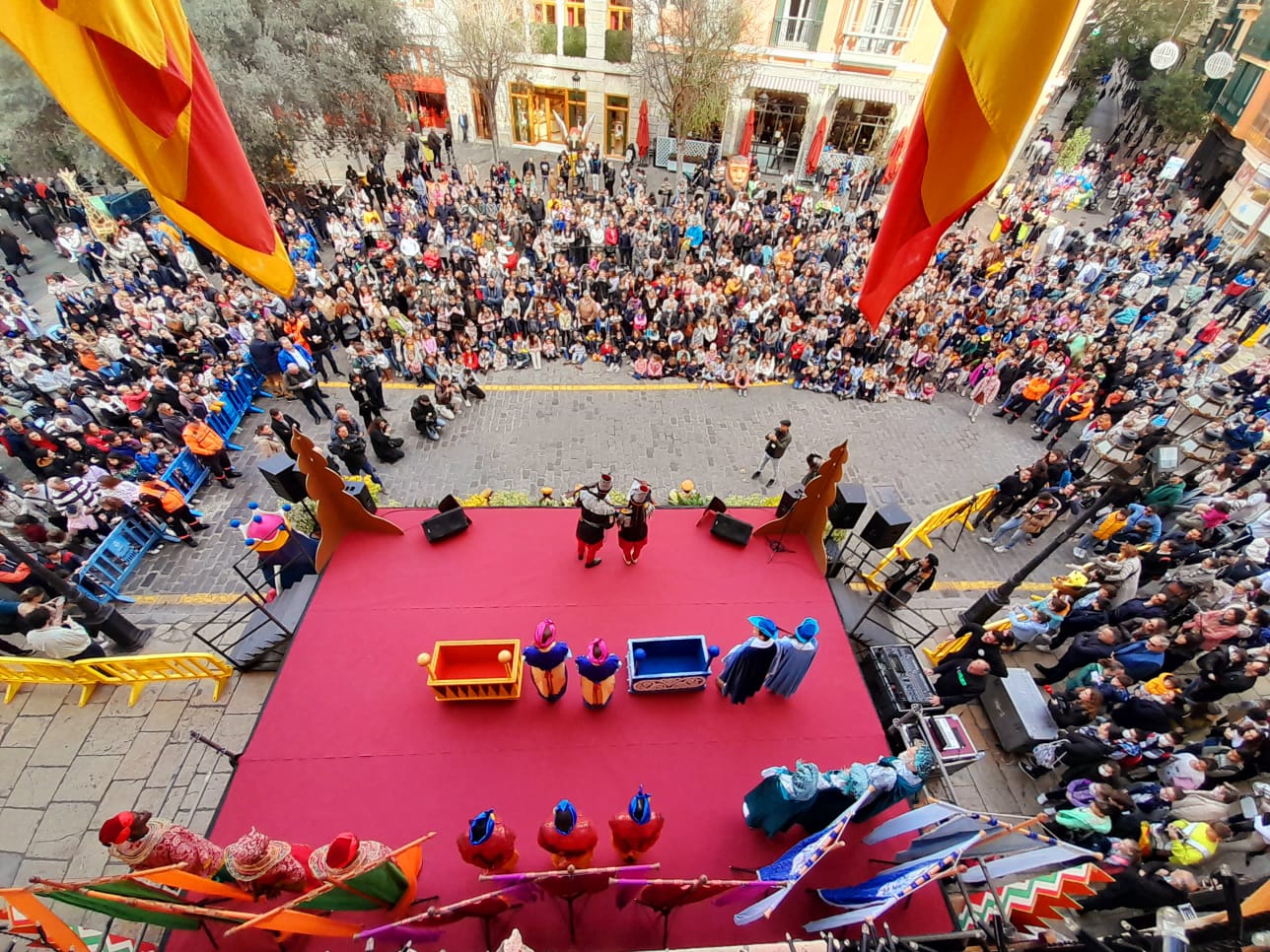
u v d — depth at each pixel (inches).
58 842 297.6
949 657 373.7
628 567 358.3
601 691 276.1
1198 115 1307.8
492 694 285.7
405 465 573.9
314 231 922.7
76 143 783.7
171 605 427.5
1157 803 307.6
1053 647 416.8
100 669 342.0
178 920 205.5
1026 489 521.3
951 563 518.0
